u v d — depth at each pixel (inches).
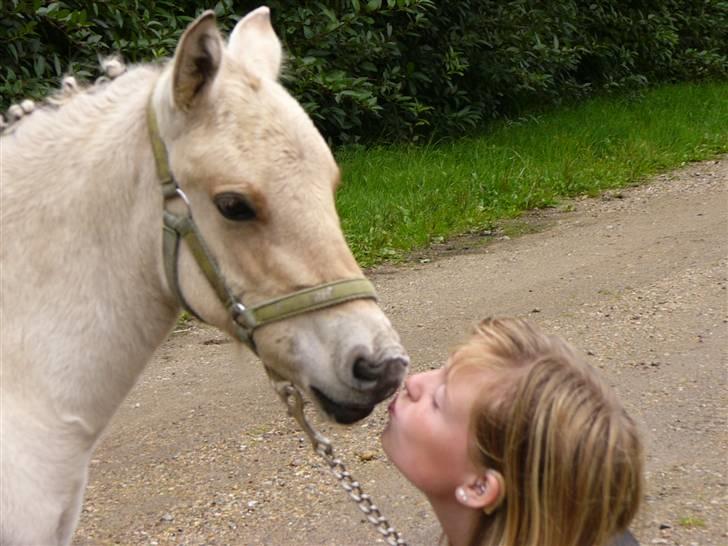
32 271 97.7
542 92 519.2
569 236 317.4
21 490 93.7
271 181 94.7
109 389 101.0
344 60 401.4
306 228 95.5
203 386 207.8
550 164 402.0
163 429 187.2
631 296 248.4
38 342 96.9
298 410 100.1
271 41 109.5
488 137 455.8
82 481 102.0
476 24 472.7
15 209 98.8
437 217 332.8
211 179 95.1
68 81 108.2
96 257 98.9
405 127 449.1
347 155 395.9
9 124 106.0
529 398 71.1
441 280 275.3
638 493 72.9
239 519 154.0
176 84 94.6
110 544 147.3
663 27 596.7
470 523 76.9
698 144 456.8
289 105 98.0
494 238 322.0
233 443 180.4
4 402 94.9
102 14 323.6
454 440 75.4
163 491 163.6
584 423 69.8
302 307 95.2
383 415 189.8
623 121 488.7
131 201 99.3
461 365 76.2
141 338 102.3
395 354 94.3
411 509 154.9
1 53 303.7
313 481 165.3
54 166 99.9
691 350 210.1
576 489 69.4
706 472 159.0
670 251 287.7
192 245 97.8
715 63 622.2
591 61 581.6
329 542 146.4
